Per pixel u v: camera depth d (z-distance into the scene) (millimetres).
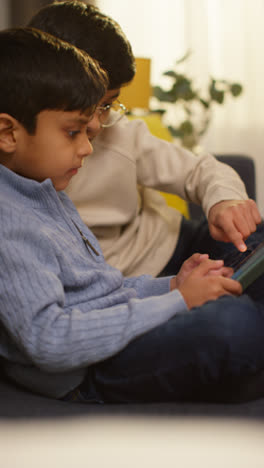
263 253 801
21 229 753
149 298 768
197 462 534
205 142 3242
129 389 735
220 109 3211
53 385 776
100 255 946
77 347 707
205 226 1322
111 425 630
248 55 3131
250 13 3094
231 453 549
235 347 674
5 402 721
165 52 3113
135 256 1229
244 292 842
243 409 680
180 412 671
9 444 583
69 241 864
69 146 812
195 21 3066
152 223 1318
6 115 776
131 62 1019
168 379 708
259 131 3217
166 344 703
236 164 1688
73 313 738
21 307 709
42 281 726
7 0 2814
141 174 1315
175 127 2799
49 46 799
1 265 722
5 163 829
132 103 2189
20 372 794
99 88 819
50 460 545
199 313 706
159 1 3066
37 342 703
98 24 999
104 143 1208
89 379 782
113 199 1219
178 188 1298
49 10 1021
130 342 735
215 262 856
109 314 739
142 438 589
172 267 1290
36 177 839
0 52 786
